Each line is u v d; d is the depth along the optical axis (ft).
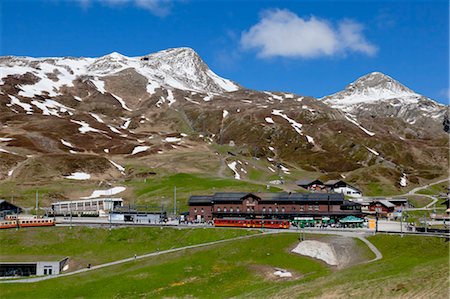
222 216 492.54
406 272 218.79
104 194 618.03
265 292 244.63
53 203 553.23
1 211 513.86
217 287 300.20
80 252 410.11
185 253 369.09
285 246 366.63
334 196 479.41
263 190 615.16
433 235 344.90
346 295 198.70
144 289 301.63
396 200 647.97
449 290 175.22
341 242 365.81
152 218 489.26
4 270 357.82
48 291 303.68
